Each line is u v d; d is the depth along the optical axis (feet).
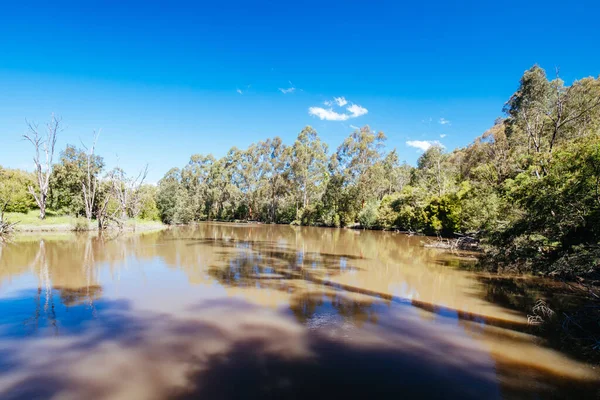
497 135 100.01
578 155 29.84
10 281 35.37
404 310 28.22
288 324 24.23
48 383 15.67
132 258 50.62
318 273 43.04
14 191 102.12
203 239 83.35
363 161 167.63
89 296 30.27
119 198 115.44
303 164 181.47
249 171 213.87
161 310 26.76
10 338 20.81
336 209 167.43
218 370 17.12
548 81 98.58
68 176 110.11
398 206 130.82
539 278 40.83
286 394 14.99
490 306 29.63
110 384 15.62
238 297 30.94
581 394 15.72
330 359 18.75
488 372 17.78
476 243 66.54
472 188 78.74
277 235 104.58
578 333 23.44
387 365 18.24
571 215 29.37
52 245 62.54
